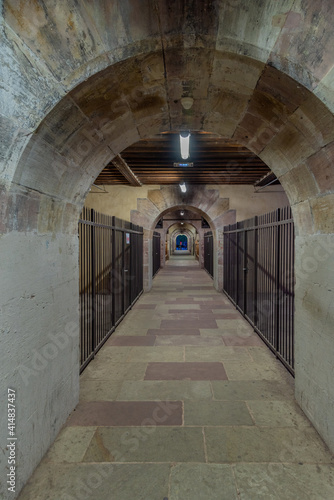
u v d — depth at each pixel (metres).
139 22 1.68
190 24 1.68
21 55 1.45
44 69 1.56
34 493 1.77
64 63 1.62
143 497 1.75
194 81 2.11
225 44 1.73
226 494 1.76
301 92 1.78
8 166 1.54
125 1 1.63
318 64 1.62
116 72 1.85
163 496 1.75
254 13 1.63
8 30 1.38
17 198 1.68
